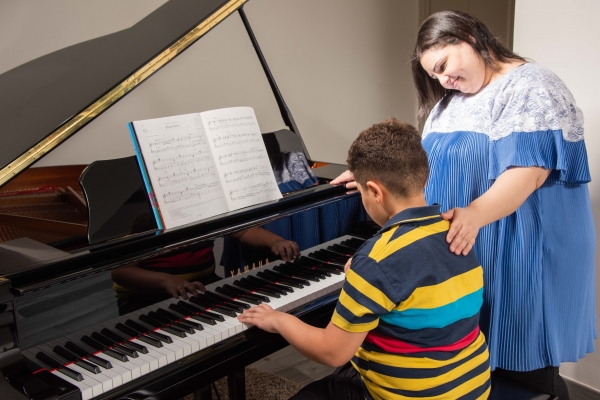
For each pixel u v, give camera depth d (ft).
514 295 4.96
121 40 6.94
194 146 5.31
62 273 4.37
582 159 4.77
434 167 5.44
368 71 11.62
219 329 4.75
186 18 6.08
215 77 9.42
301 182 6.69
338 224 6.20
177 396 4.50
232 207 5.49
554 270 4.96
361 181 4.04
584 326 5.32
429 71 5.25
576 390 7.57
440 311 3.77
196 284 5.01
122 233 4.99
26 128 5.01
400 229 3.78
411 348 3.87
